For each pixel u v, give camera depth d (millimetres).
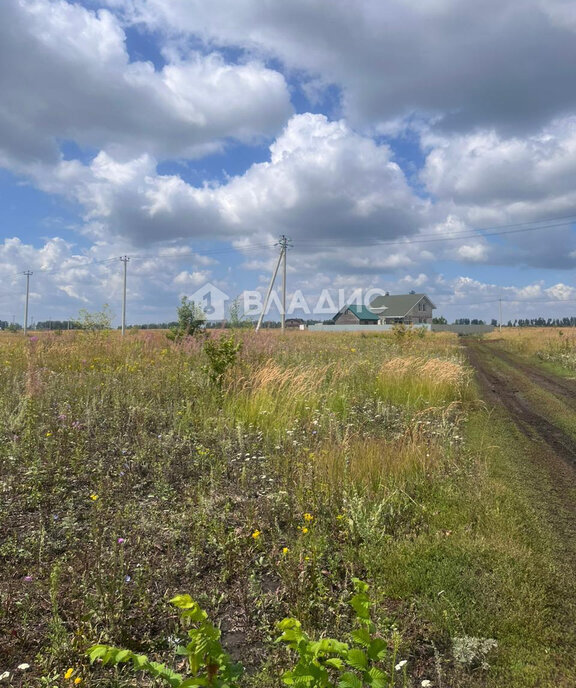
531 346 30609
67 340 15047
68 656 2750
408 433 7367
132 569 3588
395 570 3725
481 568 3697
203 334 14320
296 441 6805
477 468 6219
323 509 4688
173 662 2779
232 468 5816
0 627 2955
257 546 3994
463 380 12938
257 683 2646
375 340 29953
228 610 3293
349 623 3145
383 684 1816
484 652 2902
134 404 8016
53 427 6707
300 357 13805
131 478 5289
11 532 4090
